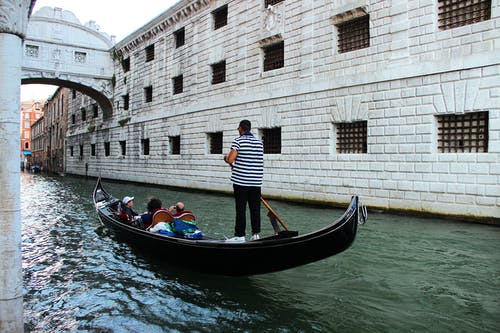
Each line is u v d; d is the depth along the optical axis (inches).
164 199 550.3
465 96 331.0
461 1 342.3
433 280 189.3
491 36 319.6
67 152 1425.9
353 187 413.1
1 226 111.7
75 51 981.2
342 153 435.2
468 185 325.7
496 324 143.6
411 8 370.0
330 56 442.0
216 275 200.8
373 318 150.8
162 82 796.0
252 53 557.0
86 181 1020.5
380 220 335.0
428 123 354.0
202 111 663.8
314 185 455.2
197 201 518.6
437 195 345.4
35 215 415.2
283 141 496.7
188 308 164.9
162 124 788.0
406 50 372.5
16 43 114.6
